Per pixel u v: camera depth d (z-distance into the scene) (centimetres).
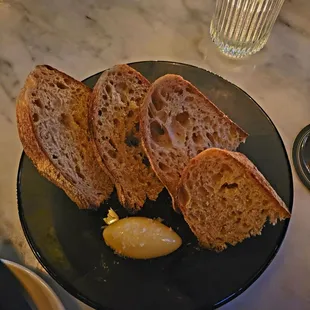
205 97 27
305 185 29
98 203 26
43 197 27
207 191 25
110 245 25
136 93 27
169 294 24
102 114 26
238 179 24
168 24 35
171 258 25
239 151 28
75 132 27
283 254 27
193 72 30
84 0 36
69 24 35
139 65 30
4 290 24
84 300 24
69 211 26
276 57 34
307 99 32
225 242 25
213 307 24
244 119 29
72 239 26
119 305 24
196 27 35
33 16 35
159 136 27
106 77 27
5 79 33
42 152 26
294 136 31
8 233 28
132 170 27
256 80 33
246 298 26
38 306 24
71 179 26
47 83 27
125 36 34
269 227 25
